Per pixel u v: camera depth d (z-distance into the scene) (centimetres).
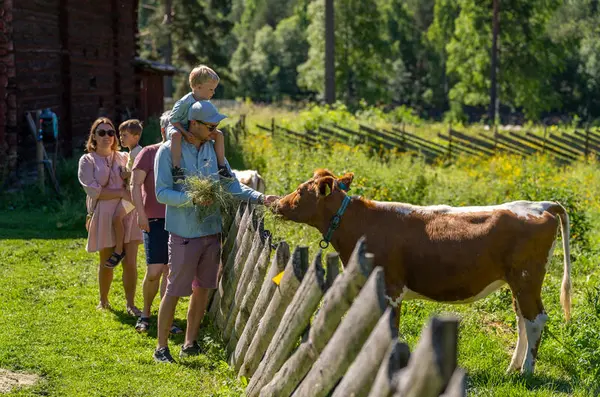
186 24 4759
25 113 1578
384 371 313
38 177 1476
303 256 484
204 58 4969
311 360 425
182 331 701
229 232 684
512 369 622
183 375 589
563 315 764
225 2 5022
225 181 635
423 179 1454
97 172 732
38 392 541
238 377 571
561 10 7550
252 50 10050
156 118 2544
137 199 657
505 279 612
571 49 5953
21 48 1581
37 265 927
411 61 8831
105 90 2147
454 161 2231
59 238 1102
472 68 5953
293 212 632
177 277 610
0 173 1491
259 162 1748
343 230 625
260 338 526
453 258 605
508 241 599
